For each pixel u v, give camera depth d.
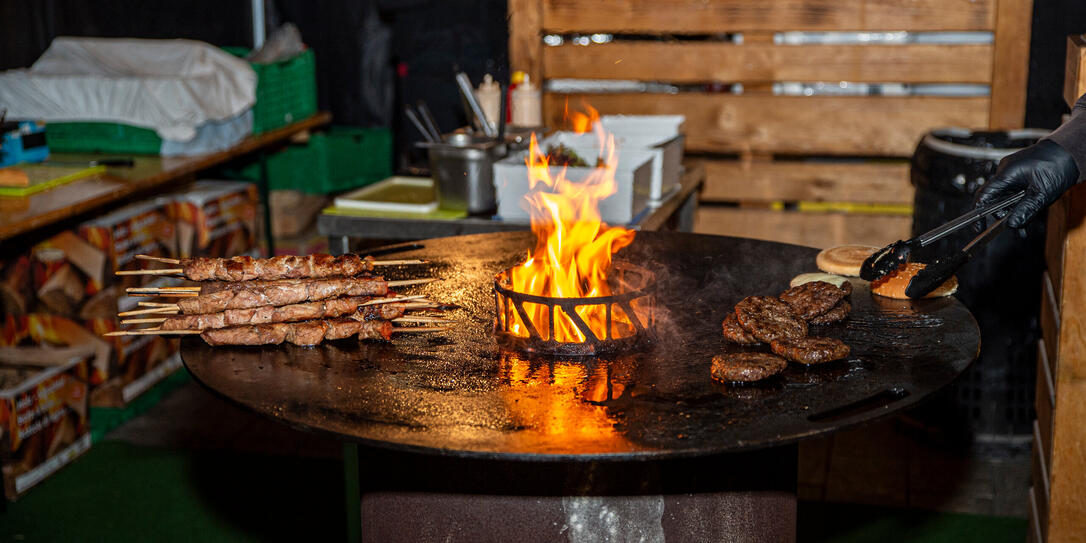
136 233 3.89
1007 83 4.23
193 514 3.22
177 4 5.17
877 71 4.41
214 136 4.37
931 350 1.79
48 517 3.19
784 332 1.83
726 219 4.76
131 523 3.16
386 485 1.95
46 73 4.30
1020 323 3.39
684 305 2.11
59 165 3.94
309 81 5.07
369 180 5.32
